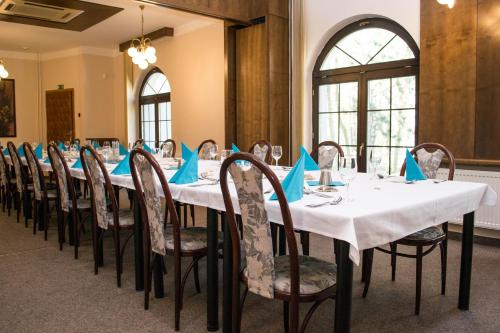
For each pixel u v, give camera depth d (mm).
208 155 4762
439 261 3266
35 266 3186
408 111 4594
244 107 5660
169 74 7652
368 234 1597
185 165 2492
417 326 2209
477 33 3656
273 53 5289
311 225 1677
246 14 5430
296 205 1762
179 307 2172
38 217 4398
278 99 5379
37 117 9367
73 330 2170
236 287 1860
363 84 4969
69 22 6781
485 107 3652
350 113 5141
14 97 9070
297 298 1663
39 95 9367
